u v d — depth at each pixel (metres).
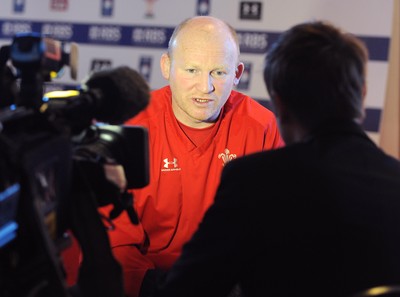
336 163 1.01
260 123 1.85
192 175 1.80
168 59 1.81
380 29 2.98
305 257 0.98
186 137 1.80
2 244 0.89
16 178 0.87
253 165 1.04
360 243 0.96
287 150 1.04
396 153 3.09
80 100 1.02
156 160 1.80
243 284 1.07
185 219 1.81
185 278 1.06
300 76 1.04
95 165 1.07
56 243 1.01
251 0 3.06
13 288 0.93
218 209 1.04
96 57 3.23
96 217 1.06
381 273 0.95
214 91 1.71
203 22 1.71
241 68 1.86
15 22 3.27
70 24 3.23
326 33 1.06
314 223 0.98
